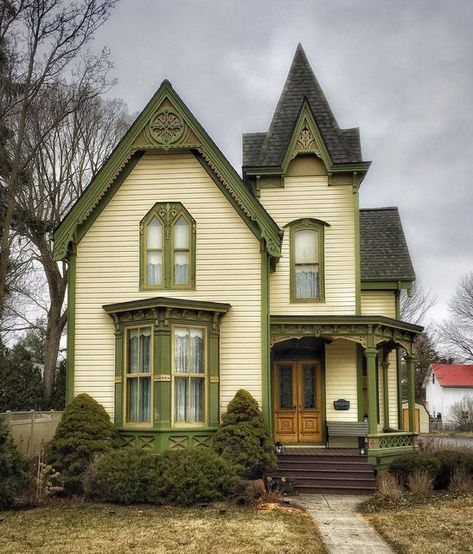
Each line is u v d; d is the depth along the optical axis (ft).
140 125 61.26
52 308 110.22
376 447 58.70
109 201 62.03
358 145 69.62
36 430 71.56
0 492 46.96
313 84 74.84
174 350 56.65
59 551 36.09
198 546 37.09
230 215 61.05
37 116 92.99
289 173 69.05
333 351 67.41
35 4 61.57
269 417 58.03
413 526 42.52
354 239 67.62
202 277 60.44
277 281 67.62
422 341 219.41
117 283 60.75
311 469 58.44
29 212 101.50
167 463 50.11
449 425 189.37
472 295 211.82
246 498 48.83
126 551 36.17
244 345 59.21
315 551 36.50
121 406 57.47
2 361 103.35
